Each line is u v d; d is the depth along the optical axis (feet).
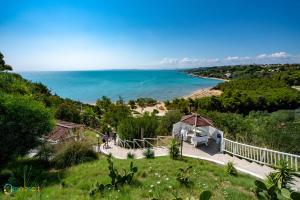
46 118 38.27
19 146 35.42
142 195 20.67
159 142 51.75
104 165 32.12
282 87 217.77
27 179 25.98
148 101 238.07
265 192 15.14
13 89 59.67
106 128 79.25
